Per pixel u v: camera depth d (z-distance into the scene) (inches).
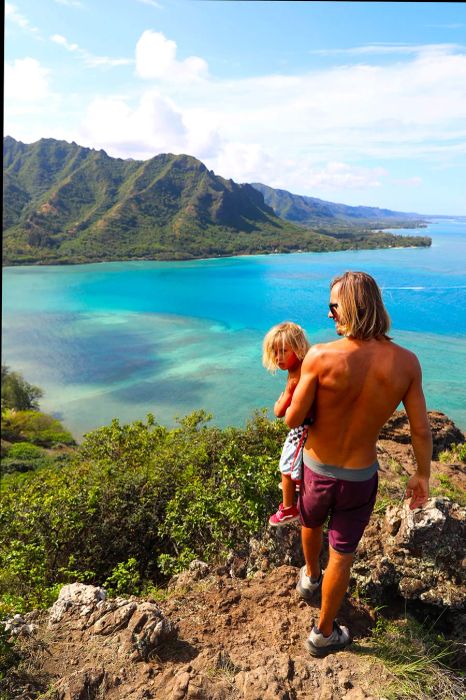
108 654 119.4
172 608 141.7
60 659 120.9
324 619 115.5
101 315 5689.0
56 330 4975.4
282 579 147.3
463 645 127.0
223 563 197.2
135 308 6028.5
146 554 303.3
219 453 354.6
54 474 553.6
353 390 98.5
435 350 3371.1
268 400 2770.7
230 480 229.9
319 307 5654.5
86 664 118.0
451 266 7824.8
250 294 6692.9
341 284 99.0
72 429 2561.5
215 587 150.4
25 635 129.8
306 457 110.2
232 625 132.1
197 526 237.1
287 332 115.1
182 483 345.7
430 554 149.9
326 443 104.6
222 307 5876.0
